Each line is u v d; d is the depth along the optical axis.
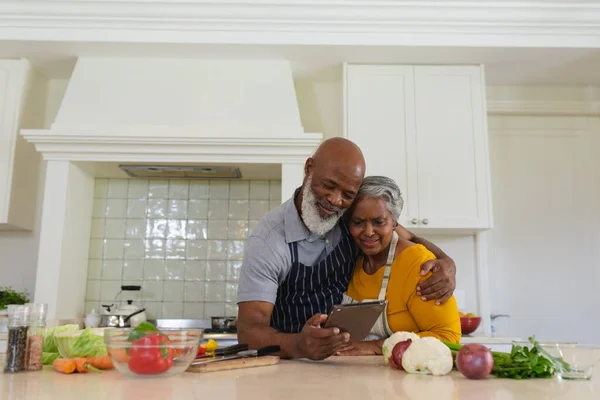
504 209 3.68
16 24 3.08
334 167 1.48
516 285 3.60
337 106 3.65
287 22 3.12
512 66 3.43
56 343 1.20
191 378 1.00
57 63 3.40
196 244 3.51
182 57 3.31
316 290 1.66
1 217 3.14
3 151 3.21
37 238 3.41
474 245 3.51
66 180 3.12
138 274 3.46
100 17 3.08
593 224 3.67
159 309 3.43
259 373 1.08
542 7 3.10
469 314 3.03
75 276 3.26
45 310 1.14
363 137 3.29
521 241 3.65
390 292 1.63
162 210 3.54
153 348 0.99
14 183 3.21
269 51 3.23
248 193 3.58
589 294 3.60
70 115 3.17
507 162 3.73
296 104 3.27
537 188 3.70
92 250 3.47
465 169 3.27
